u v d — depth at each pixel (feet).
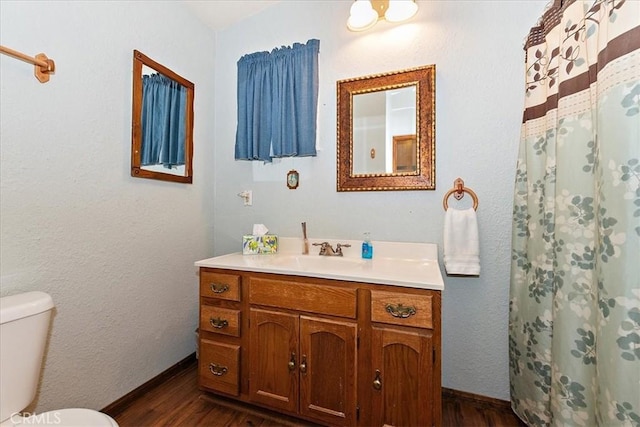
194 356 6.49
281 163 6.45
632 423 2.69
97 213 4.59
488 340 5.14
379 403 4.03
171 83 5.88
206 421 4.70
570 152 3.59
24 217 3.75
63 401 4.16
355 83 5.77
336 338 4.27
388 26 5.64
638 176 2.74
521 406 4.52
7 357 3.06
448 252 5.02
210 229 6.95
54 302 4.06
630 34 2.81
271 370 4.64
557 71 3.93
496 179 5.04
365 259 5.49
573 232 3.53
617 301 2.85
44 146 3.92
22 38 3.68
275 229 6.51
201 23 6.63
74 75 4.25
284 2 6.36
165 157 5.75
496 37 5.02
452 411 4.98
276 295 4.61
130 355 5.13
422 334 3.86
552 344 3.79
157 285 5.64
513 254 4.75
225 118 6.97
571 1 3.68
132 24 5.08
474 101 5.13
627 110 2.81
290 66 6.05
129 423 4.64
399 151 5.53
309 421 4.65
